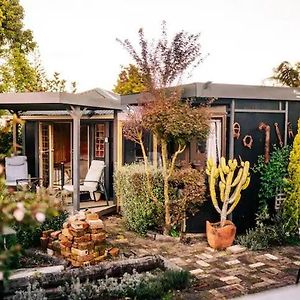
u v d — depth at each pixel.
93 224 5.51
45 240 5.86
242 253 6.23
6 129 3.29
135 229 7.38
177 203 6.90
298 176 6.83
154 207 7.22
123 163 9.96
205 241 6.84
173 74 7.42
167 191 6.92
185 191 6.76
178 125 6.31
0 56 15.70
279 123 7.46
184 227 7.13
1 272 2.45
